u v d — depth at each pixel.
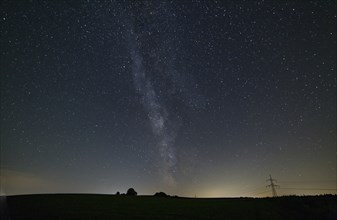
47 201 32.53
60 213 25.69
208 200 35.41
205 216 26.02
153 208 29.23
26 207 28.53
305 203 31.12
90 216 24.62
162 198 37.81
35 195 38.34
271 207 30.27
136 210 28.00
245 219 25.50
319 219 26.33
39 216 24.53
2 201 32.53
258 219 25.70
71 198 35.53
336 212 27.64
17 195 37.97
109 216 24.83
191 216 25.92
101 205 30.41
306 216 27.19
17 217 24.27
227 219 25.22
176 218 25.05
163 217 25.22
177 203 32.84
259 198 35.75
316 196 33.84
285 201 32.47
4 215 25.14
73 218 23.75
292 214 27.86
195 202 33.66
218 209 29.11
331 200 31.59
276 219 26.00
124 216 25.05
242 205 31.31
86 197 36.78
